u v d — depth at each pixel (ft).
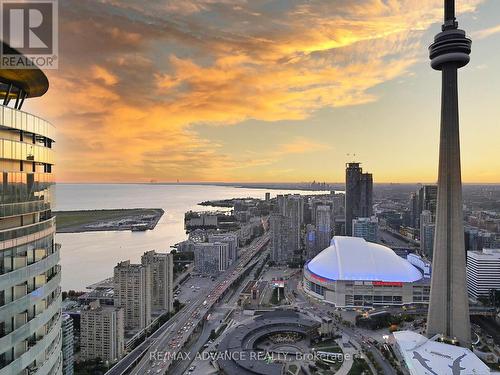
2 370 194.80
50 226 250.98
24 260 216.95
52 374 246.27
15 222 213.87
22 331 209.15
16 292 207.82
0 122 197.36
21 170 217.56
